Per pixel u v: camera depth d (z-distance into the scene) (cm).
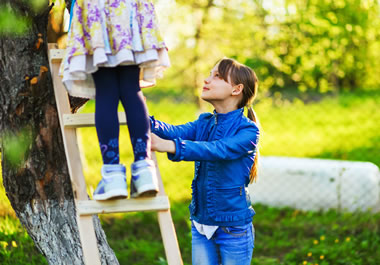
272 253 404
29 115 219
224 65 222
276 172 521
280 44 691
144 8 186
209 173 214
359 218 462
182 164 654
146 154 183
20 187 226
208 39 695
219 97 221
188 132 230
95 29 175
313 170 511
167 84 807
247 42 695
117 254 379
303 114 1047
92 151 664
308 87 961
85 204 181
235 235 214
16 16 206
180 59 720
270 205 520
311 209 505
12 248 338
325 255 384
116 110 183
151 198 188
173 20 671
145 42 182
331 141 831
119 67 190
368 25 623
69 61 178
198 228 221
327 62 693
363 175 494
